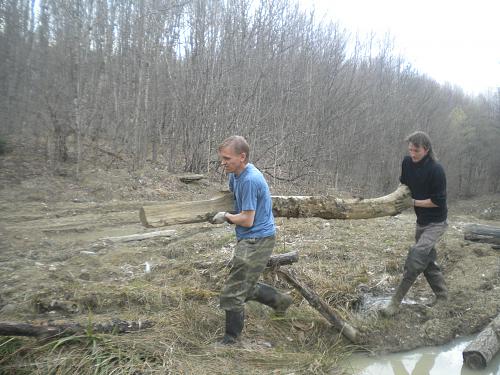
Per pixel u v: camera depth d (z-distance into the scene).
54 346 3.54
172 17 15.33
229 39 15.10
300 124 16.77
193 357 3.68
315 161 17.42
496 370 4.31
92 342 3.64
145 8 14.88
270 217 3.95
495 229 7.71
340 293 5.33
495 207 24.08
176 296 4.70
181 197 12.00
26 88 14.81
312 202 4.62
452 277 6.25
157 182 12.96
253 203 3.77
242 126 15.08
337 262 6.46
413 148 4.71
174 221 3.87
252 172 3.81
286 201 4.55
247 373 3.58
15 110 14.92
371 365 4.30
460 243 7.70
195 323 4.21
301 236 7.87
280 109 15.98
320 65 17.86
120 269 5.71
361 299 5.42
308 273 5.74
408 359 4.46
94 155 14.28
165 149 16.53
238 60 15.16
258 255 3.86
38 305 4.38
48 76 13.84
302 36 17.53
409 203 5.02
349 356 4.36
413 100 23.42
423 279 6.07
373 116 20.58
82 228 8.15
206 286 5.21
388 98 21.45
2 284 4.98
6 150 13.44
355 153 19.48
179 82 15.36
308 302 4.54
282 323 4.54
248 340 4.16
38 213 9.16
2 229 7.76
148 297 4.61
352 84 19.72
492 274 6.22
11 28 15.10
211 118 15.04
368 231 8.49
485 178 29.47
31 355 3.50
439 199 4.76
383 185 20.72
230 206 4.07
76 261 6.00
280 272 4.43
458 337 4.90
